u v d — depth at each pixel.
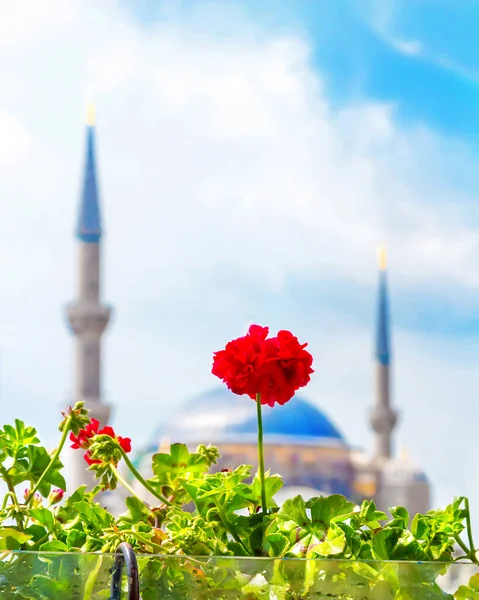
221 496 1.24
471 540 1.24
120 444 1.47
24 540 1.15
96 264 35.56
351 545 1.16
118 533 1.15
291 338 1.29
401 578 1.02
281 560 0.99
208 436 32.06
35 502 1.37
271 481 1.29
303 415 33.84
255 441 32.31
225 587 0.98
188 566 0.97
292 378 1.27
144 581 0.96
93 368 34.44
